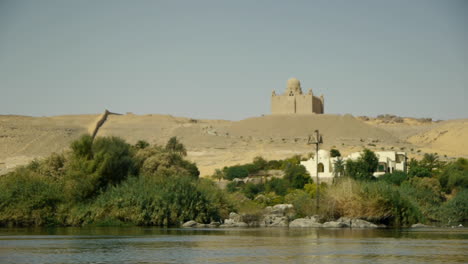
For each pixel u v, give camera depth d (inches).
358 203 2335.1
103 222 2313.0
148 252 1300.4
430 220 2748.5
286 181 4672.7
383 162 4817.9
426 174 4279.0
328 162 5002.5
